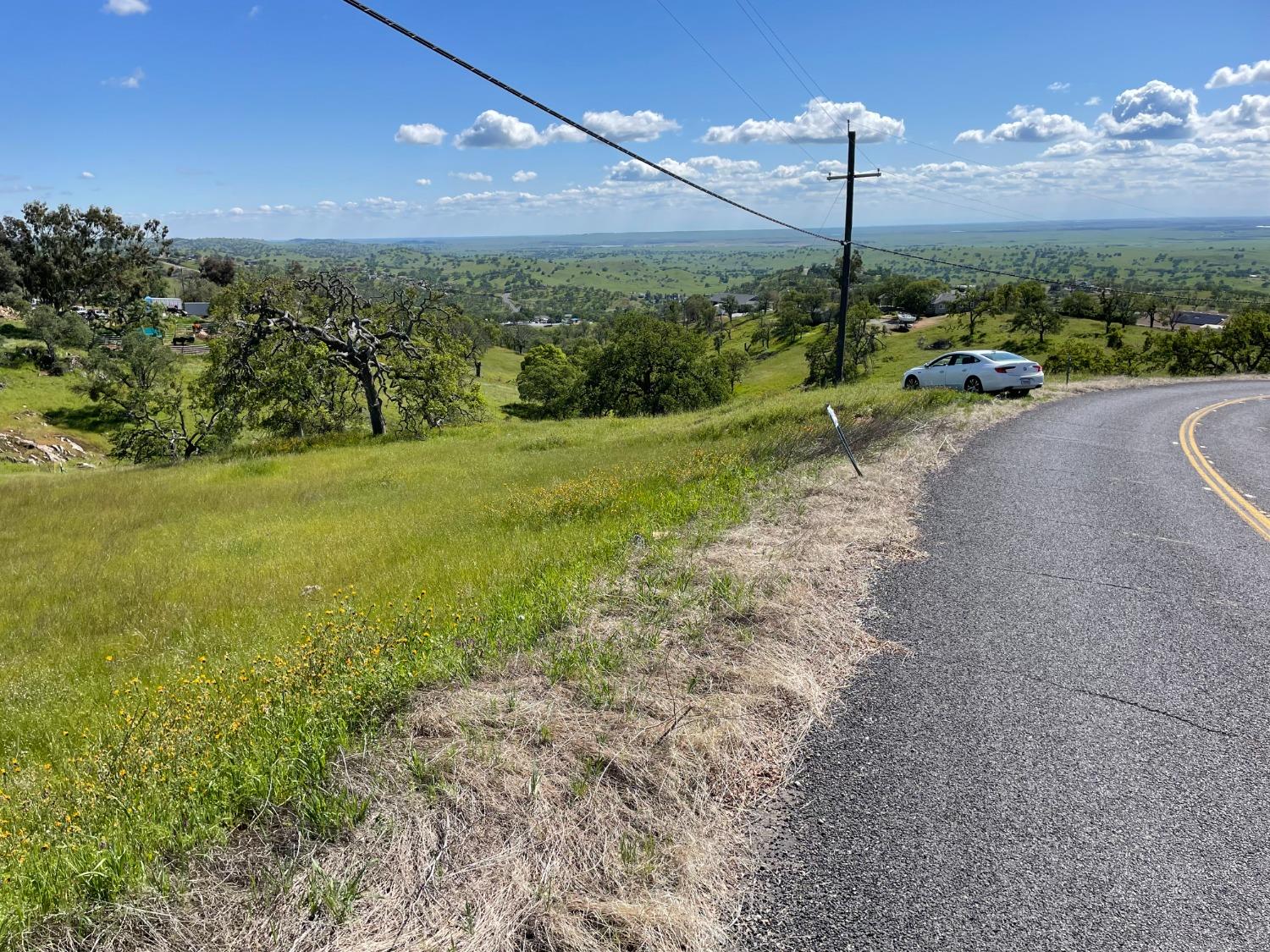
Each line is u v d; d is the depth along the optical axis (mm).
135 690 6004
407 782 3277
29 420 50781
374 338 29172
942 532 7516
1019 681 4496
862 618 5402
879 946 2584
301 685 4641
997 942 2607
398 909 2629
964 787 3480
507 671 4422
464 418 33625
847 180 27781
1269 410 19625
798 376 103875
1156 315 133750
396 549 9930
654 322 45594
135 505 15492
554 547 8000
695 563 6254
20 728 5832
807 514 7879
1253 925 2666
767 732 3904
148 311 90625
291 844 2959
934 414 16250
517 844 2930
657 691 4141
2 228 90938
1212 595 5902
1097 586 6070
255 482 18109
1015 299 116312
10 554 11742
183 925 2555
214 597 8766
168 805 3332
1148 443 13656
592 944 2527
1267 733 3943
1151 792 3441
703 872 2879
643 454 16172
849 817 3273
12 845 3377
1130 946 2586
